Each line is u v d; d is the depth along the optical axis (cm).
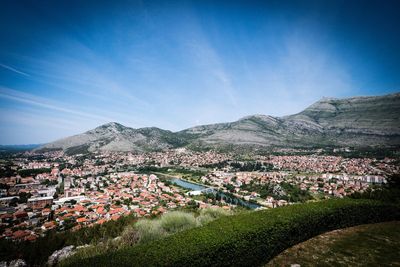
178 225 1061
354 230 1072
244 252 671
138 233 950
